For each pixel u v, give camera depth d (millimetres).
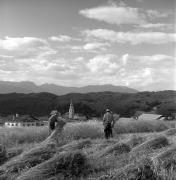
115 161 10398
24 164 9977
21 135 19000
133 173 7926
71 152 9484
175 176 7891
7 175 9578
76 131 20578
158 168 8180
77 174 9164
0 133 19203
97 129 21531
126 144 12086
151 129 27016
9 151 12766
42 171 8945
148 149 11773
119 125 25156
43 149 10602
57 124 16531
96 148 12578
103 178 8125
